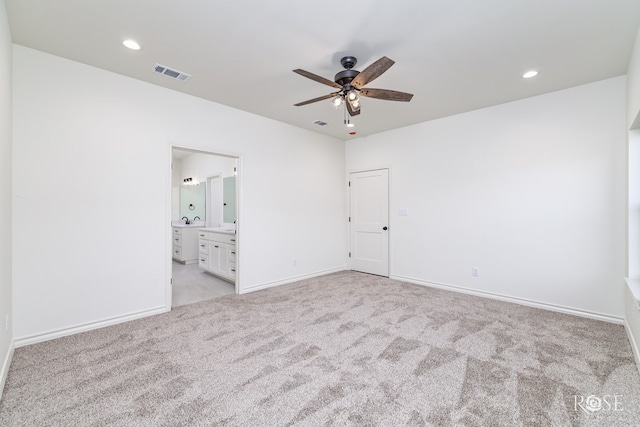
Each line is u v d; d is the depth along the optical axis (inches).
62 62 101.6
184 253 249.0
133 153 117.5
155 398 68.4
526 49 94.4
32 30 85.7
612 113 114.3
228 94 132.7
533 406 65.5
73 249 103.7
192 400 67.8
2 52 72.6
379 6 75.2
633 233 102.8
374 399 68.2
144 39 90.4
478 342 96.7
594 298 118.4
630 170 103.7
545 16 78.4
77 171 104.7
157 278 123.9
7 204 82.9
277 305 135.0
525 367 81.5
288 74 113.3
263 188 164.6
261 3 74.1
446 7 75.3
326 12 77.5
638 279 101.7
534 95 131.5
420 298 145.6
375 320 116.3
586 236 120.4
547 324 111.8
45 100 98.3
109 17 79.8
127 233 115.9
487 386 73.0
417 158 175.6
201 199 275.1
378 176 197.3
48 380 75.2
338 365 82.9
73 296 103.7
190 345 95.0
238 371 79.8
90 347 93.2
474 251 152.1
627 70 107.1
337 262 211.3
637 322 85.4
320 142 198.8
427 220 171.0
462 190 156.3
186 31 86.2
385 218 193.5
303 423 60.6
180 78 117.0
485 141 147.6
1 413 63.1
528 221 134.9
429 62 102.7
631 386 72.6
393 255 188.7
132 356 87.7
